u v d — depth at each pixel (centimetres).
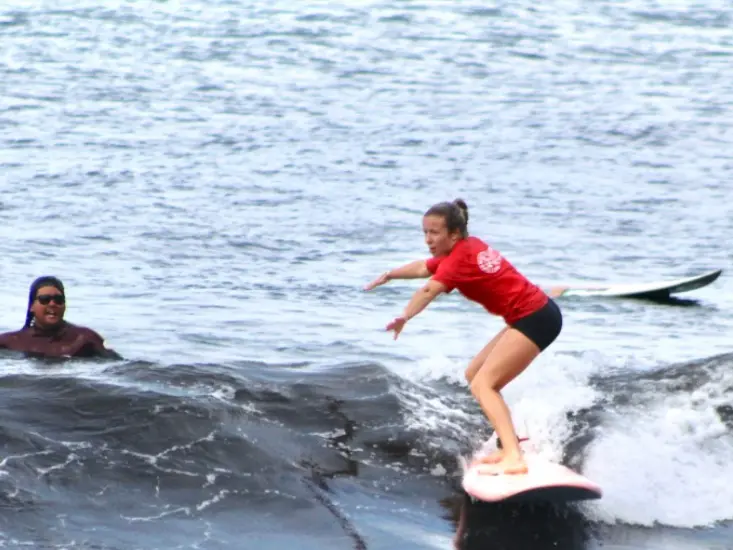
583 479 3017
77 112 12231
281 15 18800
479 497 3025
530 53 16375
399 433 3403
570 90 14188
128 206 8550
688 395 3716
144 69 14725
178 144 10956
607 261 7600
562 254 7738
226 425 3278
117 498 2962
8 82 13625
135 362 3662
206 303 6034
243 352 5025
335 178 9838
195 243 7569
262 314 5825
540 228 8412
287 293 6378
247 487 3070
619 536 3036
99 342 4172
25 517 2825
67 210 8325
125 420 3231
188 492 3023
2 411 3225
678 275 7331
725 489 3269
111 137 11138
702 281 6650
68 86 13550
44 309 4106
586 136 11875
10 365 3872
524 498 3003
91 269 6769
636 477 3256
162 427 3219
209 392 3478
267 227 8112
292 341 5272
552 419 3503
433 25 18250
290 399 3503
